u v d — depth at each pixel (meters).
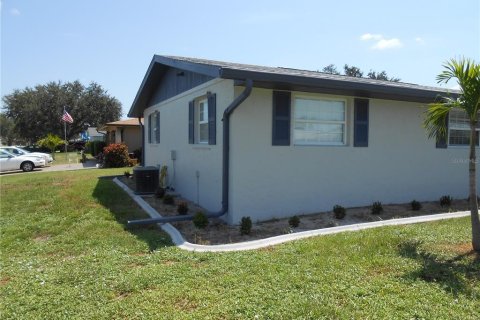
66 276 4.12
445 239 5.20
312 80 6.32
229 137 6.79
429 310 3.16
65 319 3.19
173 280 3.92
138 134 27.41
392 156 8.53
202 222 6.37
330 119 7.87
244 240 5.68
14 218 7.34
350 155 7.95
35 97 50.78
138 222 6.35
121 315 3.23
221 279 3.88
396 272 4.00
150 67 11.41
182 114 9.98
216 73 5.88
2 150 21.64
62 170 19.97
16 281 4.05
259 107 6.88
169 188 11.20
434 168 9.17
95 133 44.78
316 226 6.49
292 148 7.26
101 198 9.34
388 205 8.43
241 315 3.14
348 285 3.66
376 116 8.26
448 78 4.94
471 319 3.01
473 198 4.74
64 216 7.36
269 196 7.05
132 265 4.53
